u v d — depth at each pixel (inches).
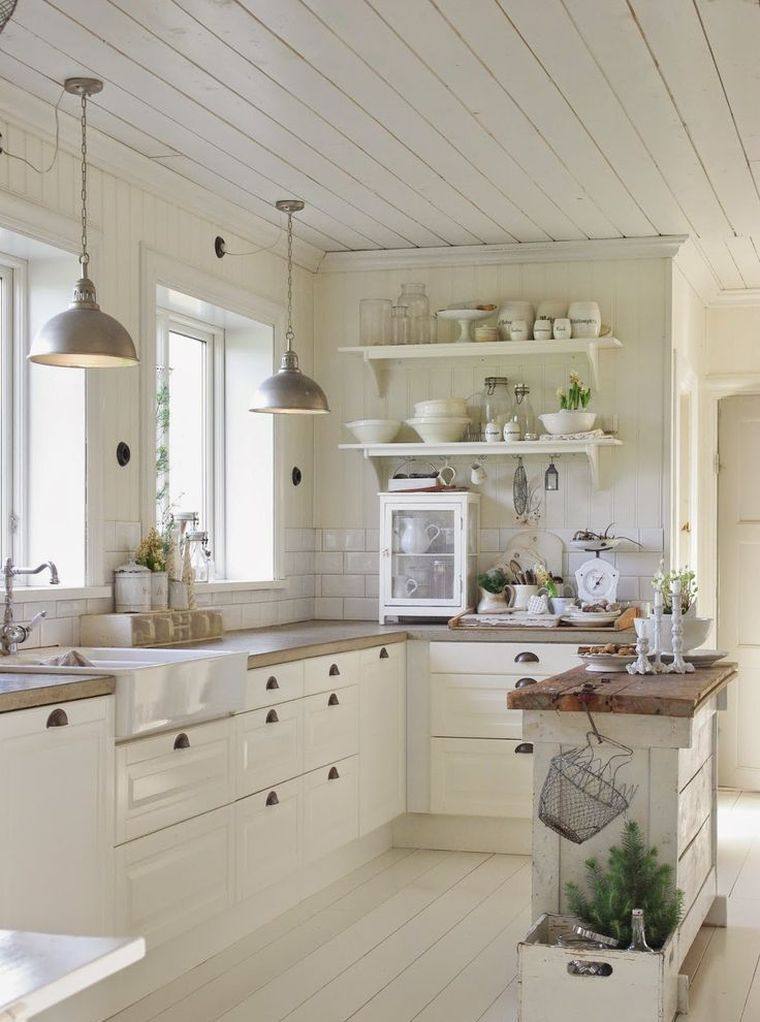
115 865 133.3
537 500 240.8
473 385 245.1
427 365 247.3
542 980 124.6
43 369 174.9
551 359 240.7
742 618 287.0
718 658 161.5
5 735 115.3
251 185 200.5
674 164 188.9
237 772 160.9
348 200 210.2
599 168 191.2
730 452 289.7
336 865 200.2
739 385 283.9
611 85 155.7
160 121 169.0
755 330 285.0
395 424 241.4
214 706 152.7
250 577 234.1
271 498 232.7
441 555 234.8
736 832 239.8
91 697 128.6
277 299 235.9
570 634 213.8
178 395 223.3
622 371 237.0
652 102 161.8
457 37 140.9
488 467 243.0
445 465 245.8
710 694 141.6
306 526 249.6
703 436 287.4
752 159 186.1
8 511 173.6
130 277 186.4
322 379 252.7
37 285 174.7
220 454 235.0
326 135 175.3
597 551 235.0
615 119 168.4
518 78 153.3
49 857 122.0
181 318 221.0
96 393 175.2
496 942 165.8
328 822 189.6
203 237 208.7
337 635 206.2
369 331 241.3
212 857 154.2
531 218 221.5
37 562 175.5
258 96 159.6
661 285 235.6
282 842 173.9
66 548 174.1
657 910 131.7
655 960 121.6
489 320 243.1
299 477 246.1
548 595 232.2
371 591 249.4
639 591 235.0
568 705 132.0
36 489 175.3
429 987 147.9
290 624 238.7
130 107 163.5
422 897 188.7
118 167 181.3
